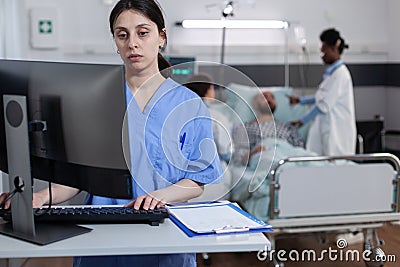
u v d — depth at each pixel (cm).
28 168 145
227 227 147
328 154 456
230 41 498
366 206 312
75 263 174
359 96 526
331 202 307
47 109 149
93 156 148
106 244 139
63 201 177
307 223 302
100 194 150
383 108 531
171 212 161
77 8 468
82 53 472
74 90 146
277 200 302
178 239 142
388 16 517
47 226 153
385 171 312
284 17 502
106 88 144
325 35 464
